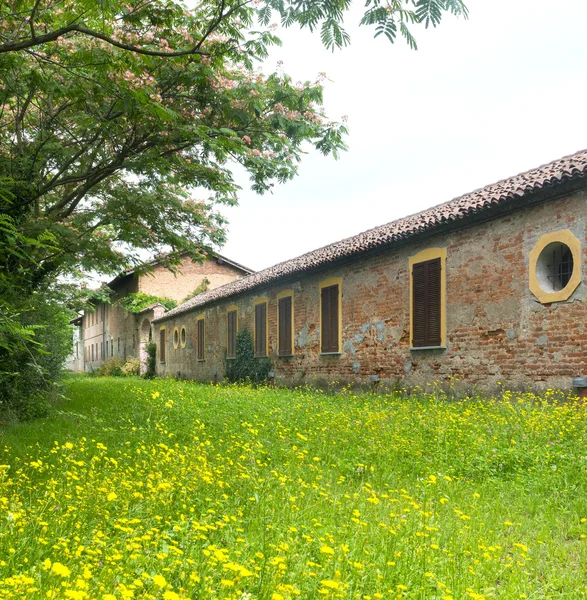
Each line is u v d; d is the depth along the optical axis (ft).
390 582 11.07
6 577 10.12
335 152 35.06
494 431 25.20
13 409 33.88
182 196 46.88
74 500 14.85
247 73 32.83
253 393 49.98
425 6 12.77
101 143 34.91
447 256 38.88
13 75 29.22
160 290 122.93
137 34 26.35
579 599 11.50
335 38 14.19
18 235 19.38
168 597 8.45
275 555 11.95
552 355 31.12
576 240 29.94
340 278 51.34
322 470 20.93
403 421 28.99
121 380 90.89
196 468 17.95
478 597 10.01
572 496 18.54
